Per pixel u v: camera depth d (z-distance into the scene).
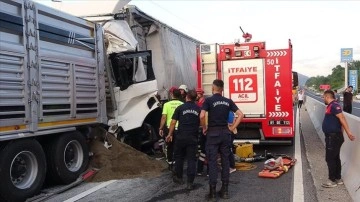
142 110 9.67
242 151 9.50
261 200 6.23
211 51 10.73
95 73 8.36
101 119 8.54
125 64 9.41
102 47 8.72
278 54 10.18
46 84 6.78
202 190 6.98
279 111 10.18
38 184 6.58
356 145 6.99
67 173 7.28
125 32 9.72
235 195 6.57
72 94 7.48
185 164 9.61
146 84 9.75
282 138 10.30
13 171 6.25
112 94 9.30
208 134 6.50
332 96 6.99
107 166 8.13
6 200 5.98
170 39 12.35
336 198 6.21
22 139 6.33
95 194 6.77
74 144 7.67
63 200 6.43
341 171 7.65
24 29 6.30
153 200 6.36
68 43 7.47
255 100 10.36
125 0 10.34
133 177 7.98
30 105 6.37
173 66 12.32
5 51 5.86
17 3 6.19
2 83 5.80
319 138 13.23
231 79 10.55
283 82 10.16
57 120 7.05
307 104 29.08
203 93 9.92
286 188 6.90
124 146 8.73
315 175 7.85
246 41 10.60
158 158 9.81
